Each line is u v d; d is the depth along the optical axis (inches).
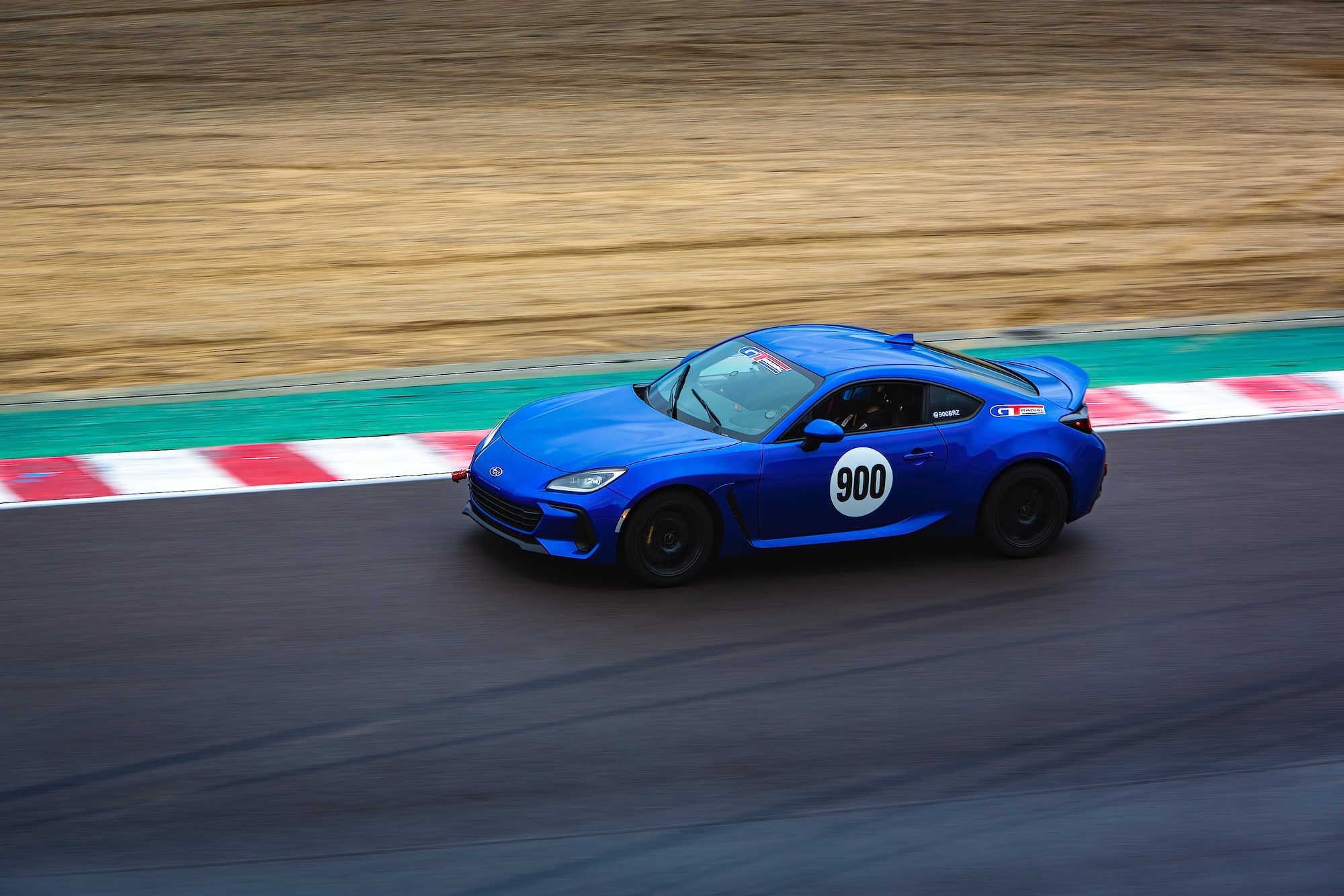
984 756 675.4
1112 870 589.0
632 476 831.7
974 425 907.4
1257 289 1734.7
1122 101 2625.5
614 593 845.2
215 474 1039.0
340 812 610.2
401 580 858.1
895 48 2878.9
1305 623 836.0
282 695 713.0
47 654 752.3
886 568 904.9
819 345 949.2
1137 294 1702.8
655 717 701.9
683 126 2372.0
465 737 677.3
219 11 2930.6
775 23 3004.4
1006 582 885.8
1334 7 3353.8
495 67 2655.0
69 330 1501.0
